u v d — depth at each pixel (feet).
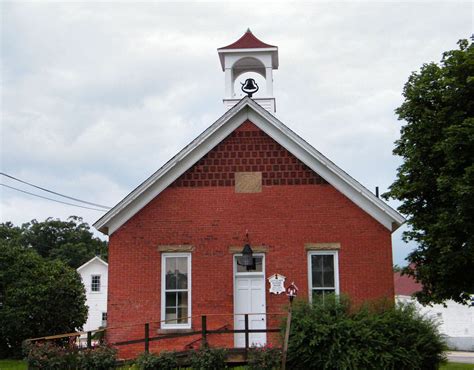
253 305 64.80
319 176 66.64
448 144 63.87
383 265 64.64
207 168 67.31
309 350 51.49
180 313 64.95
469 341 155.63
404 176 72.18
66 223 296.10
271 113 72.49
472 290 68.49
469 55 65.67
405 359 51.90
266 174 66.90
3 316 112.68
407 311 55.77
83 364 54.24
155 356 54.24
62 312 117.08
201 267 65.36
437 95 69.51
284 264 65.05
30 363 54.75
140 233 66.33
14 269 117.60
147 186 66.49
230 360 55.47
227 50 73.56
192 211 66.54
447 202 68.23
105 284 207.82
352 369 50.65
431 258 70.28
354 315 54.39
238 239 65.72
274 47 73.51
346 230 65.46
